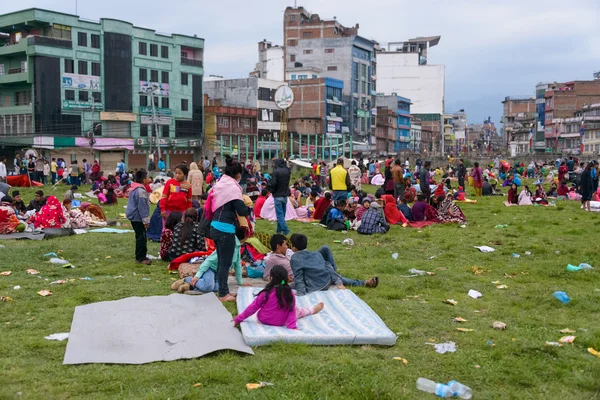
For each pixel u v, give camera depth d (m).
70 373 5.91
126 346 6.58
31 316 7.82
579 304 8.73
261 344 6.82
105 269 10.82
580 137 93.88
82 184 36.56
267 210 19.28
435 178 45.81
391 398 5.43
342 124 88.69
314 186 25.70
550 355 6.64
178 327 7.16
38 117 56.25
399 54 125.75
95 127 59.62
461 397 5.54
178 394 5.45
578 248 13.36
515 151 115.50
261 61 103.75
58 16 57.31
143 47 63.62
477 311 8.45
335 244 14.28
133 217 11.22
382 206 18.14
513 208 22.98
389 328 7.54
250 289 9.02
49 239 14.20
